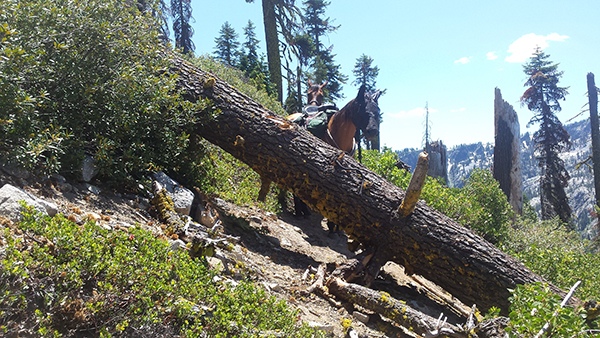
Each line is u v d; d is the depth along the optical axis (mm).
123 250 2824
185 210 5035
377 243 5363
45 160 4094
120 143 5039
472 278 5012
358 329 4191
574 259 7371
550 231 10609
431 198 9055
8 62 3287
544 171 27203
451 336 3873
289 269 5359
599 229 21766
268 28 18406
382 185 5488
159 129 5434
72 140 4215
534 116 27609
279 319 3164
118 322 2490
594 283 6539
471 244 5105
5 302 2127
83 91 4309
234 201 7332
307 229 8273
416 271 5352
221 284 3416
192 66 6383
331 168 5539
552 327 3180
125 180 4793
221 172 7504
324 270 5273
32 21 3809
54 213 3273
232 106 5949
